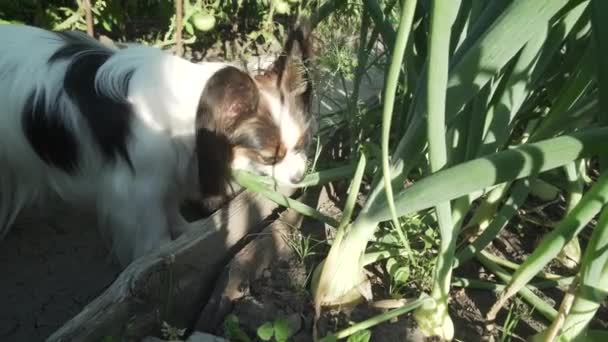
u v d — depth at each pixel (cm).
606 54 23
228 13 80
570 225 24
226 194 46
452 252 29
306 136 47
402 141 28
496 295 35
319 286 32
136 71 44
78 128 43
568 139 22
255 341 31
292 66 46
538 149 22
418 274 34
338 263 32
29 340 36
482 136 30
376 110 48
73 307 40
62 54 45
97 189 46
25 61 45
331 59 48
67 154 44
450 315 33
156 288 31
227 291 33
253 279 35
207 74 46
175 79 45
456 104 24
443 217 27
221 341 30
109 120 43
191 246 33
